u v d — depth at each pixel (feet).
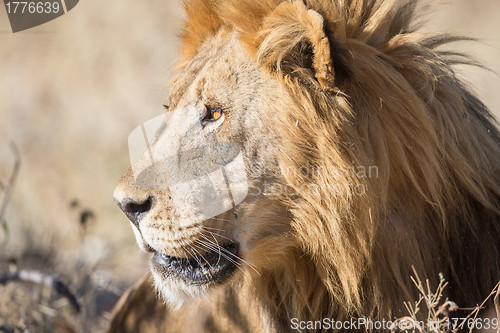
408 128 22.93
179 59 28.84
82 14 75.36
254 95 23.11
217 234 23.27
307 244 23.57
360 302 23.90
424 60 23.27
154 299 29.99
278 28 22.65
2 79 71.31
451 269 24.09
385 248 23.57
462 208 23.79
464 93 25.14
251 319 25.50
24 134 61.77
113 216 49.37
